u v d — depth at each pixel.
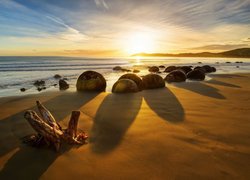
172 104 8.64
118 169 3.63
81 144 4.55
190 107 8.08
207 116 6.80
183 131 5.43
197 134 5.22
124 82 11.83
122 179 3.35
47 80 19.59
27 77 22.16
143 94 11.18
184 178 3.36
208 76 22.08
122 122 6.21
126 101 9.34
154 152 4.25
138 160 3.93
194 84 15.51
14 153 4.18
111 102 9.14
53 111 7.57
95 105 8.55
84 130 5.49
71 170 3.60
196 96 10.50
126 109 7.83
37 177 3.42
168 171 3.56
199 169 3.61
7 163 3.82
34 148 4.36
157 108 7.96
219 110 7.59
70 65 44.94
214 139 4.89
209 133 5.28
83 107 8.19
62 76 22.95
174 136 5.09
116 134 5.21
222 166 3.70
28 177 3.42
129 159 3.97
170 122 6.19
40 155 4.09
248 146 4.51
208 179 3.33
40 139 4.44
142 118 6.62
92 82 12.47
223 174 3.46
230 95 10.77
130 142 4.74
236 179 3.32
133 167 3.69
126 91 11.61
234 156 4.06
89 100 9.62
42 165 3.76
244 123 6.07
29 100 9.61
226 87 13.84
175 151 4.28
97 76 12.74
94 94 11.30
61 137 4.52
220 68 37.12
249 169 3.60
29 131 5.40
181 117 6.71
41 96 10.63
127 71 29.72
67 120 6.50
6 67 37.31
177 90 12.55
